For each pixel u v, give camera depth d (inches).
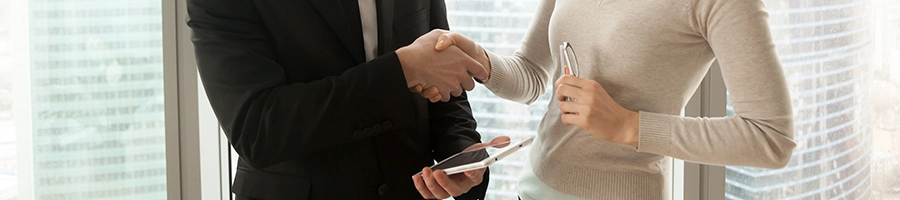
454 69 55.9
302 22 54.8
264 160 53.3
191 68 81.1
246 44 53.5
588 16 53.4
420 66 54.9
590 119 48.6
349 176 56.8
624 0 51.1
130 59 81.3
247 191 58.3
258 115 52.8
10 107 79.9
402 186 59.4
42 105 80.6
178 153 83.0
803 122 90.7
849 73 91.0
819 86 90.1
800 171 91.8
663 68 50.2
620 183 52.9
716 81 85.2
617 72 51.5
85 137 82.3
